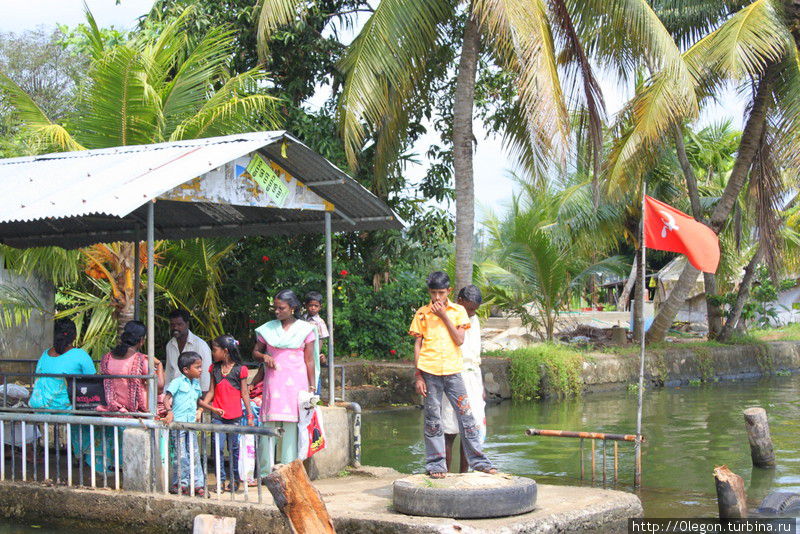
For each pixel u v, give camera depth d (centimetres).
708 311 2559
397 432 1322
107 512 734
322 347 1177
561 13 1439
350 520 646
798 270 3186
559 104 1342
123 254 1346
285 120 1709
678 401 1766
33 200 766
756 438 1025
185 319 876
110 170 809
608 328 2581
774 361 2556
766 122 2097
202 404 798
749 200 2252
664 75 1592
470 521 634
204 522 601
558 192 2375
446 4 1454
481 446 738
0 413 791
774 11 1775
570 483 938
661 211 924
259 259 1686
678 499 857
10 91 1320
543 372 1850
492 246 2659
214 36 1638
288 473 588
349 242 1888
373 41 1408
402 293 1825
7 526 748
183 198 777
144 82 1267
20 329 1353
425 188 1862
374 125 1466
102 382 811
